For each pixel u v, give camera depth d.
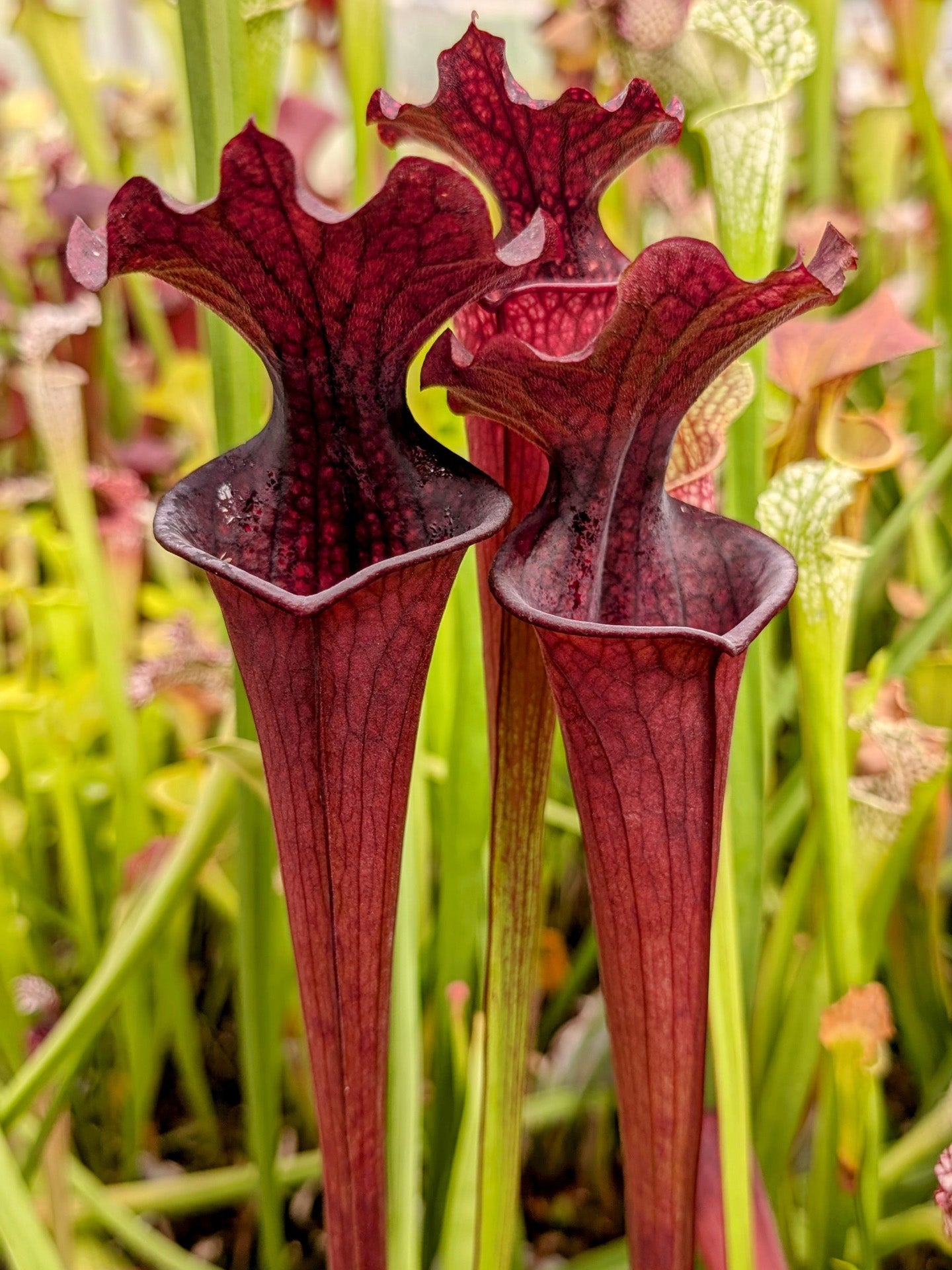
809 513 0.60
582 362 0.49
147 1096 0.99
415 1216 0.64
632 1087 0.55
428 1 1.74
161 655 0.94
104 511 1.29
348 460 0.52
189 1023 1.01
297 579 0.53
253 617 0.51
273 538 0.52
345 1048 0.54
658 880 0.53
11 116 1.94
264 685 0.51
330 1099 0.54
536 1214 1.00
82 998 0.69
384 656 0.51
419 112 0.53
